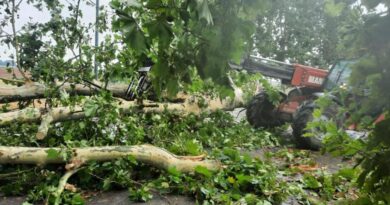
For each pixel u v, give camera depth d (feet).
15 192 12.41
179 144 17.16
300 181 14.71
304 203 12.60
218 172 13.94
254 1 4.55
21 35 18.99
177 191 12.96
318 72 25.05
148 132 18.84
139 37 4.45
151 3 4.56
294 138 22.86
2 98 17.19
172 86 5.17
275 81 26.37
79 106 17.02
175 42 5.00
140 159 13.56
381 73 4.27
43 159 12.63
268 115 25.59
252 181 13.07
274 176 13.94
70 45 18.97
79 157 12.77
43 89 17.76
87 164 12.97
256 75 22.65
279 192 12.73
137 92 19.92
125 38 4.51
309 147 21.35
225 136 22.04
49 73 17.52
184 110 22.17
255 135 23.52
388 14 4.19
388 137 4.45
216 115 24.27
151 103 20.97
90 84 19.42
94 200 12.26
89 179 13.05
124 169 13.46
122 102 19.31
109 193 12.87
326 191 13.56
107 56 18.40
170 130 20.52
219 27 4.63
